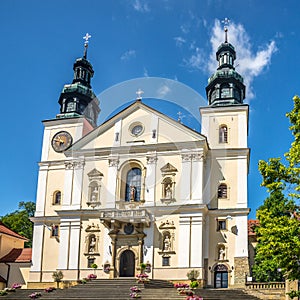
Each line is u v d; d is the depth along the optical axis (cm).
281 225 2677
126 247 5041
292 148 2850
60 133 5825
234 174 5184
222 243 4959
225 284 4847
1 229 5812
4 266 5469
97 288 4184
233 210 5028
